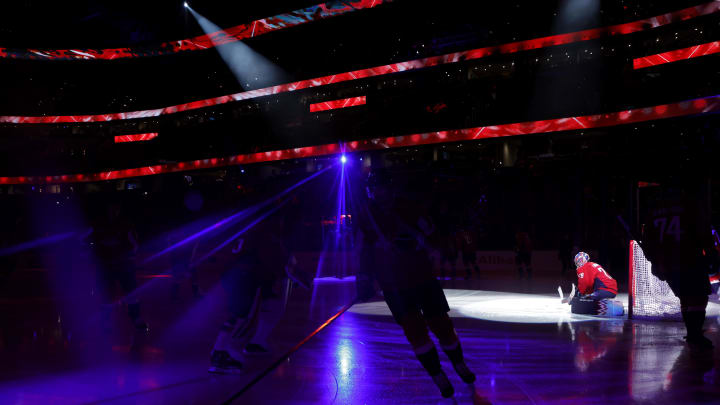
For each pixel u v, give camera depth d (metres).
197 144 41.72
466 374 4.75
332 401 4.36
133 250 8.12
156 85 43.78
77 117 44.75
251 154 38.34
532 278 20.94
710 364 5.50
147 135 43.31
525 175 27.38
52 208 40.19
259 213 5.64
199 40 36.50
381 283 4.55
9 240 33.25
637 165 24.14
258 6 33.19
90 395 4.68
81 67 42.00
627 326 8.08
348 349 6.57
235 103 40.44
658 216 6.68
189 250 29.56
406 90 33.34
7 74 42.00
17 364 6.02
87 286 17.98
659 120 24.69
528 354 6.08
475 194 28.33
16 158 44.28
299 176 33.31
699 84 24.89
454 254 21.06
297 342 7.07
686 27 25.31
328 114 36.22
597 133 26.91
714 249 6.48
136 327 8.18
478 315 9.50
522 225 27.38
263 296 6.34
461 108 31.22
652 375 5.06
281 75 38.50
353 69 34.94
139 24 34.56
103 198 39.34
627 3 26.44
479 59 30.55
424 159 32.62
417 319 4.47
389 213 4.55
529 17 28.98
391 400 4.38
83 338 7.74
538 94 28.78
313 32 35.94
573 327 8.02
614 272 23.58
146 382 5.12
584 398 4.33
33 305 12.27
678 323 8.31
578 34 27.27
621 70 26.67
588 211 26.08
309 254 28.41
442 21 31.89
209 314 10.34
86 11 32.41
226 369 5.36
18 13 32.44
